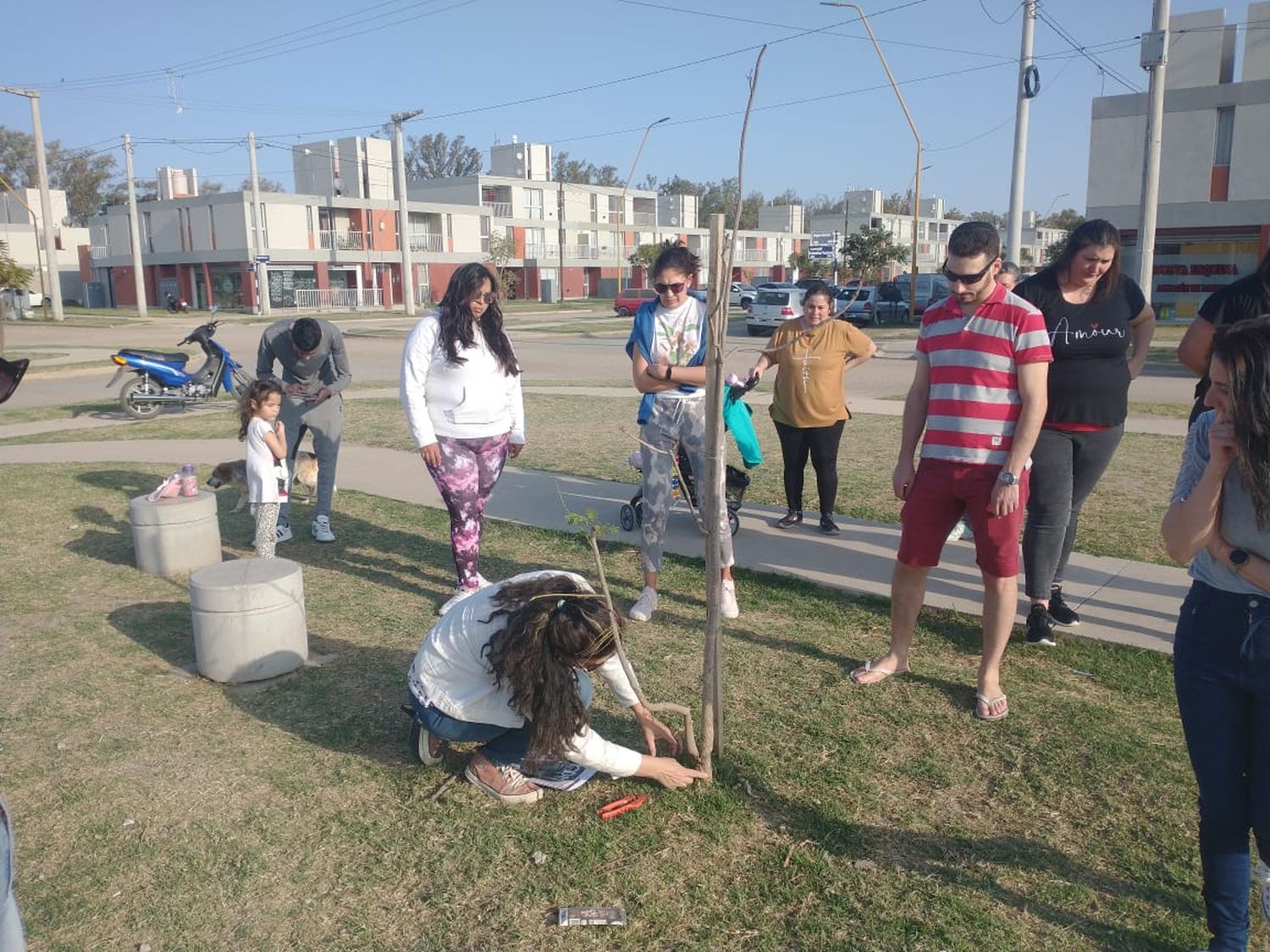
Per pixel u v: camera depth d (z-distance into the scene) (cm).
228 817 348
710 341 335
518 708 326
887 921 291
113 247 5744
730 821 342
